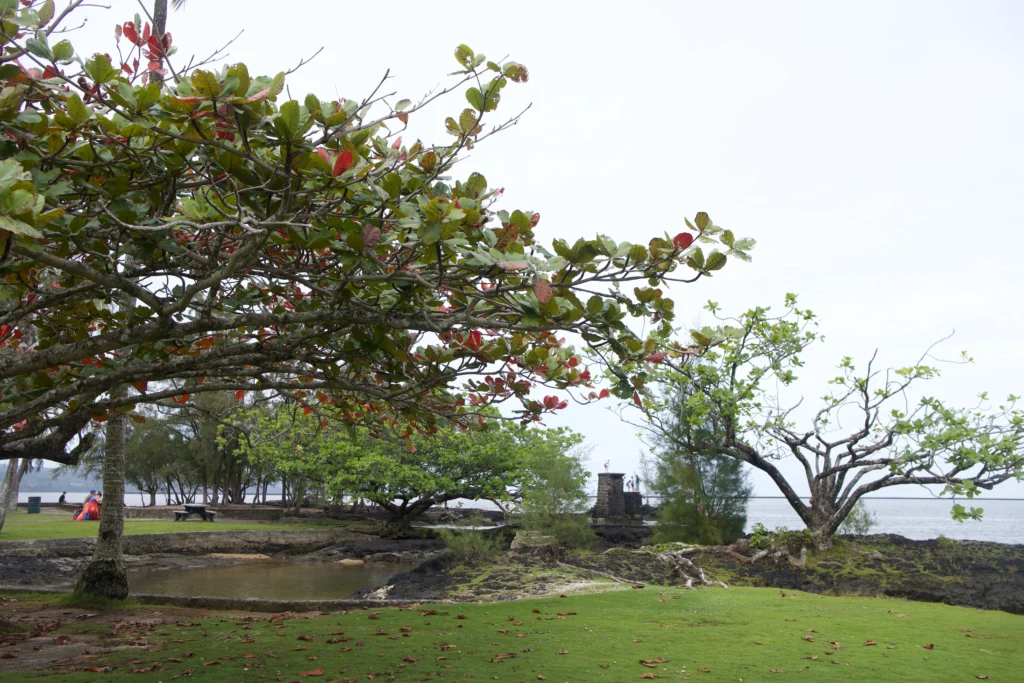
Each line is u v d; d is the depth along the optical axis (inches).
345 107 142.4
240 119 125.9
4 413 173.3
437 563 515.2
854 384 522.6
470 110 166.7
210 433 1186.0
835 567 495.2
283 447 866.8
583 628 299.6
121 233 169.3
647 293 168.9
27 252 134.2
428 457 887.7
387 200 150.8
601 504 1047.6
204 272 181.3
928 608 368.8
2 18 139.7
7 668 236.2
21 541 625.6
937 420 485.7
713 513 587.2
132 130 133.8
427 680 211.3
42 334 227.1
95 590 394.3
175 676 219.1
